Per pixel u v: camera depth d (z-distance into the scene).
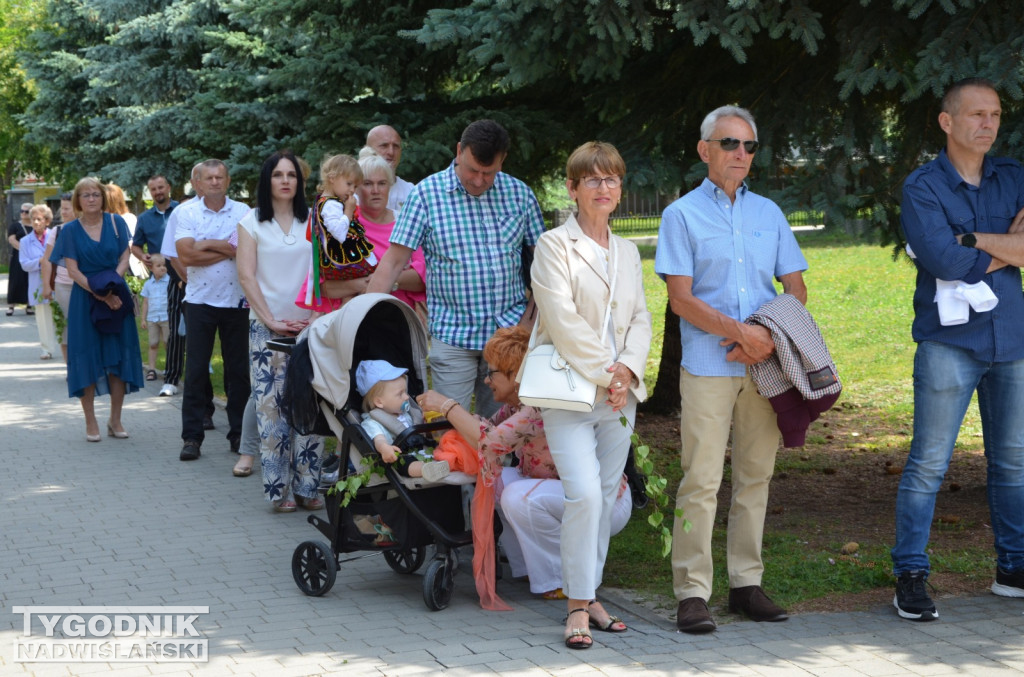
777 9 9.45
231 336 13.41
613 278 7.39
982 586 8.39
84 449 14.02
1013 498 7.99
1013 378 7.88
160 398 17.89
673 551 7.72
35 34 36.16
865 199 10.02
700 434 7.48
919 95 9.14
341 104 14.73
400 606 8.13
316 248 10.41
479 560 8.02
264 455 10.81
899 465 13.02
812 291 31.11
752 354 7.27
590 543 7.23
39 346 25.98
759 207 7.62
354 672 6.73
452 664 6.85
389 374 8.45
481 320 9.18
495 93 14.09
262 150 16.52
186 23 30.47
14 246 32.88
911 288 30.66
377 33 13.98
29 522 10.59
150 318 19.22
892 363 20.42
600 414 7.43
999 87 8.69
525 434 7.77
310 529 10.34
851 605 8.02
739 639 7.31
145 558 9.41
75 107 35.41
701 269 7.50
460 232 9.09
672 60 11.66
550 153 13.94
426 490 8.14
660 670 6.71
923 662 6.83
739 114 7.47
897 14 9.52
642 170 11.12
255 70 18.75
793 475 12.70
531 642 7.27
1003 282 7.79
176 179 31.25
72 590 8.54
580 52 10.64
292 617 7.87
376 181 10.69
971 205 7.73
